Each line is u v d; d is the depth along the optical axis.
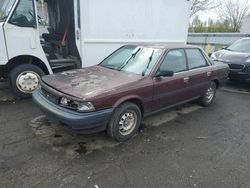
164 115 5.10
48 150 3.50
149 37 7.02
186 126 4.61
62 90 3.52
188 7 7.76
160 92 4.26
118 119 3.66
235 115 5.34
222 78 5.96
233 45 8.91
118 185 2.86
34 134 3.95
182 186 2.91
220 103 6.17
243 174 3.20
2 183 2.79
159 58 4.34
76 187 2.79
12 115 4.67
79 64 6.07
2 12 5.17
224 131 4.48
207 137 4.21
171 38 7.60
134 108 3.86
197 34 17.73
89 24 5.82
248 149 3.87
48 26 7.73
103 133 4.07
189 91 4.97
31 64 5.52
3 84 6.79
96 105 3.32
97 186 2.82
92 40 5.96
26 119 4.50
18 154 3.37
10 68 5.51
